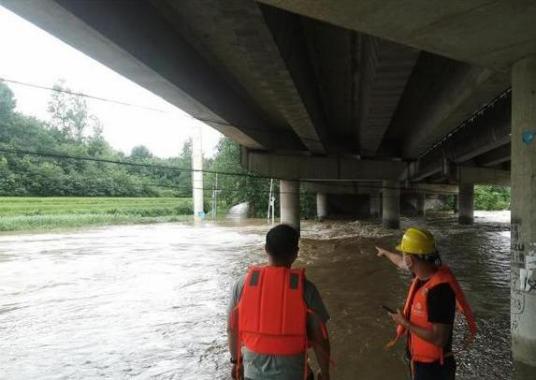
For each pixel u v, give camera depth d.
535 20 5.91
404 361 7.23
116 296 12.10
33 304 11.38
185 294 12.19
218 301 11.34
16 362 7.50
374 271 14.84
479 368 6.86
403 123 22.25
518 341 7.03
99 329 9.20
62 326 9.45
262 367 3.15
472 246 21.80
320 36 11.41
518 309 7.04
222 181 50.88
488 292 11.82
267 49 9.20
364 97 14.70
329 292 11.98
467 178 31.50
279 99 13.02
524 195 7.01
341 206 51.06
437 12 5.72
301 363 3.18
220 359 7.50
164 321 9.66
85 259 18.86
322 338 3.24
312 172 27.19
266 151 26.36
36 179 62.78
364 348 7.84
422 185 47.75
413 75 14.01
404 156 27.19
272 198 41.72
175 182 81.19
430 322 3.64
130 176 74.00
